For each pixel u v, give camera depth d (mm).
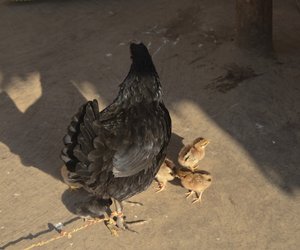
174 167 1146
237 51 1599
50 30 1807
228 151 1238
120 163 938
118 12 1906
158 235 1042
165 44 1676
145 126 993
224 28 1745
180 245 1018
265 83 1465
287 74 1500
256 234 1031
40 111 1402
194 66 1557
